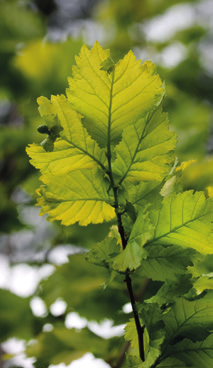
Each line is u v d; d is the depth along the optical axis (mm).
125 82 848
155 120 866
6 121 3545
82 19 4398
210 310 874
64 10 4309
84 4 4430
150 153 872
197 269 913
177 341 879
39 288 1757
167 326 882
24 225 2398
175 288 868
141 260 845
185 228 851
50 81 2453
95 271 1626
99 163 875
